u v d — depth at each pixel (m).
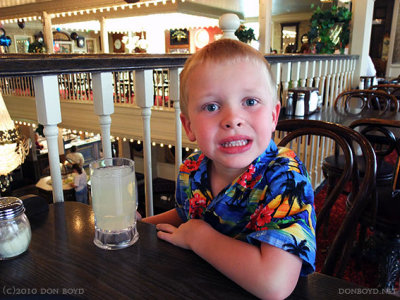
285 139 1.17
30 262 0.56
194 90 0.59
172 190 5.43
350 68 3.76
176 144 1.54
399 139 1.38
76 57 0.97
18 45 9.59
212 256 0.54
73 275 0.52
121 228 0.60
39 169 8.69
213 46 0.60
